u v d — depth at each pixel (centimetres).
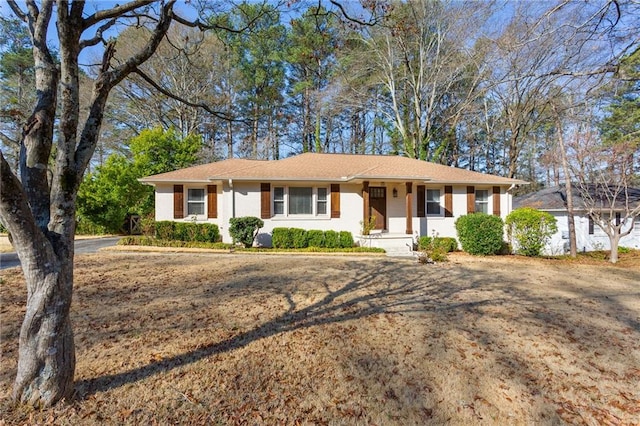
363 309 541
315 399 299
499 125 2300
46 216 266
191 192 1317
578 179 1399
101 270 812
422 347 406
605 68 551
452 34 1797
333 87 2200
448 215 1388
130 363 349
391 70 2150
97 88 297
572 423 280
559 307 579
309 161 1521
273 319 486
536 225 1201
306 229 1294
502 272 896
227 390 308
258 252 1144
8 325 441
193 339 412
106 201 1644
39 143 264
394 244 1261
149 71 1969
